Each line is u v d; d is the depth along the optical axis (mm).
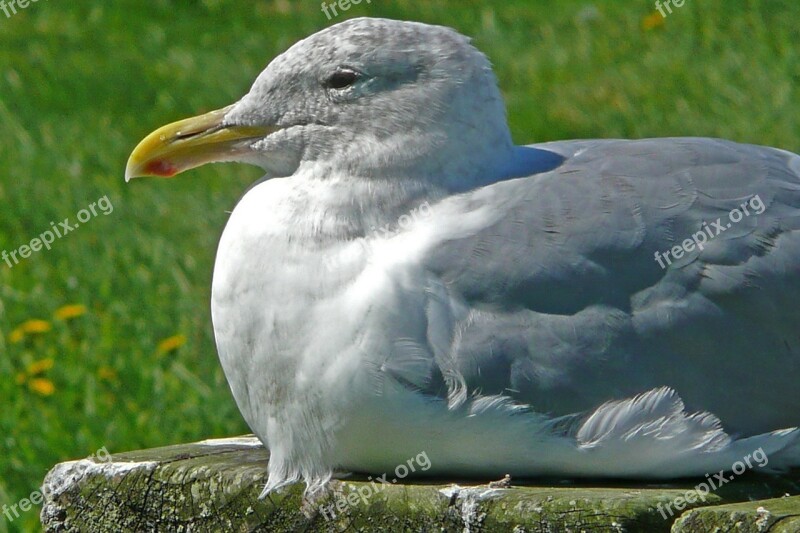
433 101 6891
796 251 6660
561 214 6629
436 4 21375
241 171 17016
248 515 6914
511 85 18219
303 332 6633
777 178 6898
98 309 13617
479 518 6348
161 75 19828
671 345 6516
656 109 16922
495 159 7008
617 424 6422
